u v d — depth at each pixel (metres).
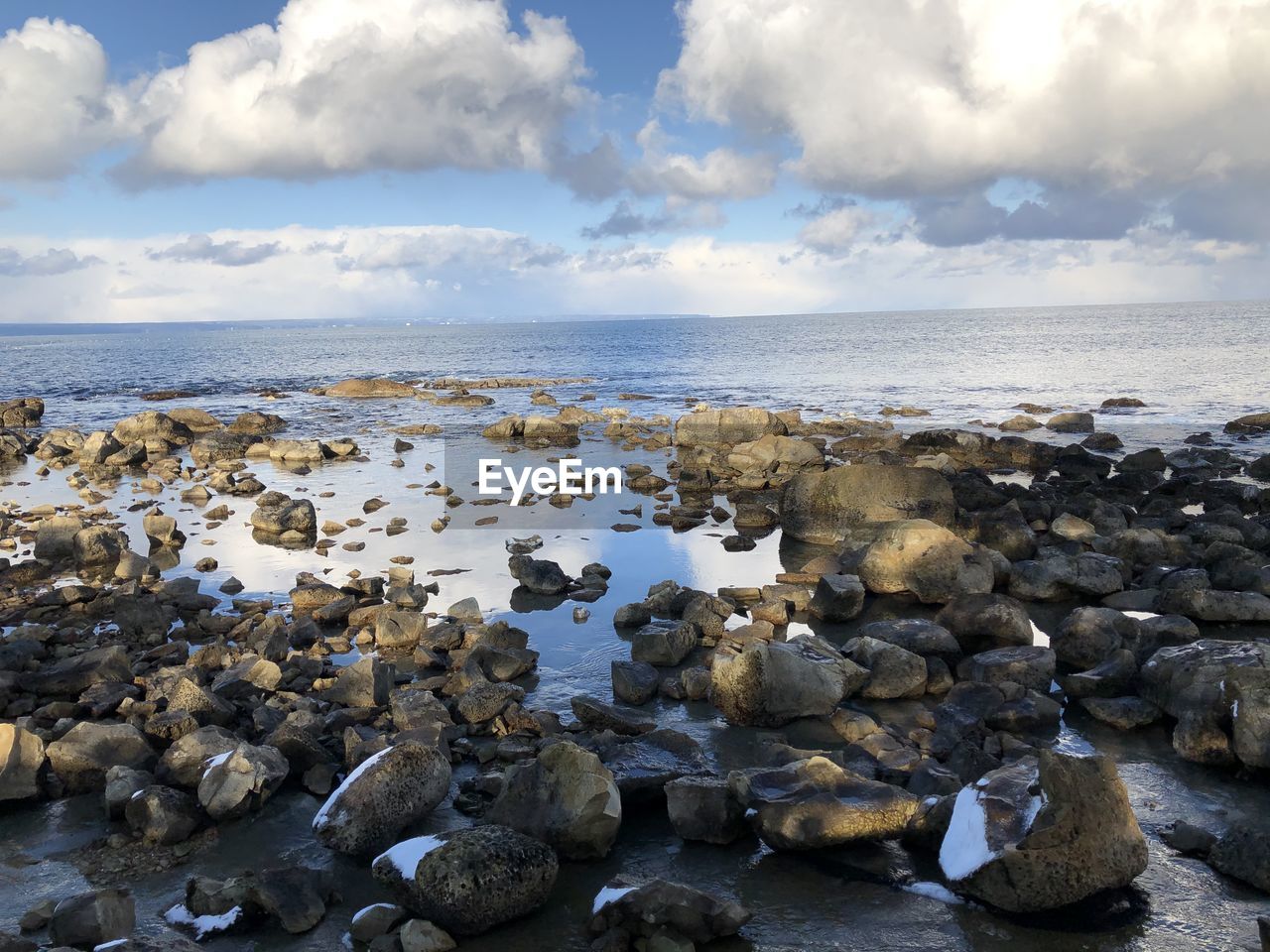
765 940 2.96
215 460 14.16
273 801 3.92
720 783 3.62
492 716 4.59
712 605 6.10
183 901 3.22
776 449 11.84
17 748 3.93
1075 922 3.03
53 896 3.25
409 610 6.21
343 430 17.77
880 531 7.36
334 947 3.00
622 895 3.01
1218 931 2.97
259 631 5.76
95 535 7.92
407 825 3.64
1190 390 22.92
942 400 22.11
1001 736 4.26
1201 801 3.79
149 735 4.28
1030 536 7.46
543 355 48.72
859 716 4.47
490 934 3.04
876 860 3.41
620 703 4.88
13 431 16.67
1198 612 5.82
